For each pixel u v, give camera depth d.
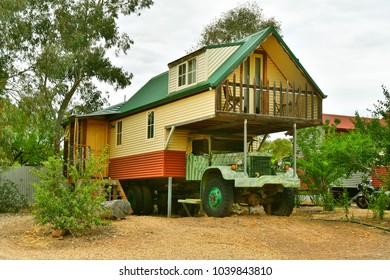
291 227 12.68
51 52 21.52
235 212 15.67
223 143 17.20
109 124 21.38
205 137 16.97
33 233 11.99
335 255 10.00
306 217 16.28
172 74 17.38
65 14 24.80
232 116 14.53
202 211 16.19
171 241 10.75
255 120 15.03
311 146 18.86
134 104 19.83
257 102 15.88
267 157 15.03
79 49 25.33
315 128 19.27
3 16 19.66
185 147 17.50
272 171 15.23
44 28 24.39
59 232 11.49
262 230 12.12
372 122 14.50
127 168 19.59
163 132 17.19
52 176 12.22
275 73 16.81
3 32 20.95
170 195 17.09
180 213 18.91
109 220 13.00
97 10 26.27
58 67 21.47
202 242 10.70
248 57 16.27
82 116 20.23
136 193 19.80
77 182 12.28
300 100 15.82
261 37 15.33
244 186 14.05
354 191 24.41
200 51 15.79
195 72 16.09
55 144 24.67
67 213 11.45
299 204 19.59
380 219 14.80
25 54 21.47
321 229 12.68
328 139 18.53
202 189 15.45
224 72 14.59
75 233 11.67
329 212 17.92
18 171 23.39
